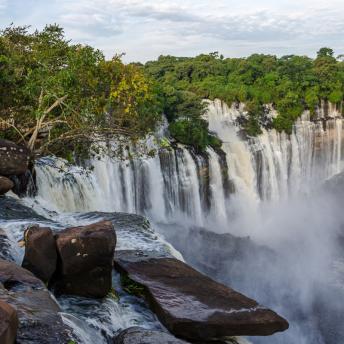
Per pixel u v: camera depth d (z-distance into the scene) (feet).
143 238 45.37
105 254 31.53
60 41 68.23
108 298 32.32
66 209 67.26
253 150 129.70
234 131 134.21
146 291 34.19
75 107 63.93
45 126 67.82
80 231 31.89
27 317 22.20
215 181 114.93
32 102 66.44
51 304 24.88
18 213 48.83
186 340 30.91
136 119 68.80
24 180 59.52
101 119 65.82
